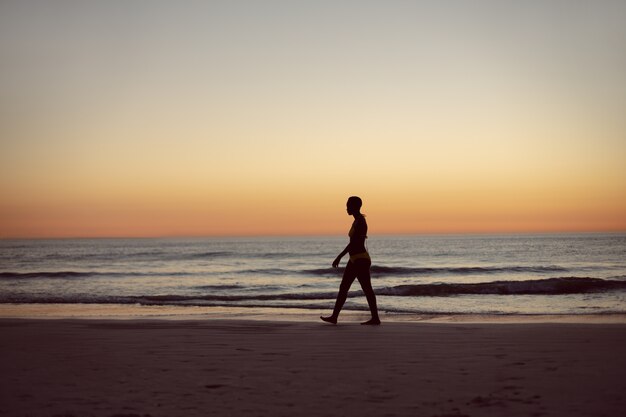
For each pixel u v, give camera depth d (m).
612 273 31.20
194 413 3.57
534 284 19.98
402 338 6.95
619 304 15.84
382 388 4.24
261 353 5.87
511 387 4.24
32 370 5.01
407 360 5.43
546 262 43.22
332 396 4.00
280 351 5.99
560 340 6.72
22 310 14.50
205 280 29.81
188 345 6.44
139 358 5.60
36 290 23.12
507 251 65.19
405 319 11.55
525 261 45.22
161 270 39.03
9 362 5.41
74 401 3.89
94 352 5.98
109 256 63.09
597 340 6.72
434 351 5.96
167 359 5.54
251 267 42.47
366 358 5.55
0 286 25.41
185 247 100.50
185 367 5.12
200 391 4.18
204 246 106.75
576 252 59.66
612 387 4.22
